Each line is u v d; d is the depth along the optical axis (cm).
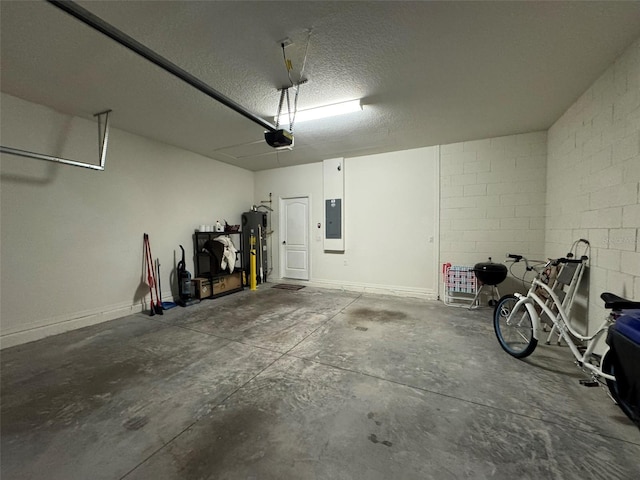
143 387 211
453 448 150
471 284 426
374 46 216
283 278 641
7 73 250
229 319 375
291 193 617
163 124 372
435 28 197
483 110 330
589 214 274
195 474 135
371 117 350
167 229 463
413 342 293
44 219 320
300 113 334
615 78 231
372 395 199
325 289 568
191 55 226
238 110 248
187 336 315
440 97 298
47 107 319
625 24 190
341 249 555
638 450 146
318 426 167
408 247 503
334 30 199
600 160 254
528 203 412
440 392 202
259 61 235
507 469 136
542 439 155
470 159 446
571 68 244
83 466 140
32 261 310
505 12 182
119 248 394
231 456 146
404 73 253
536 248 409
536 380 216
